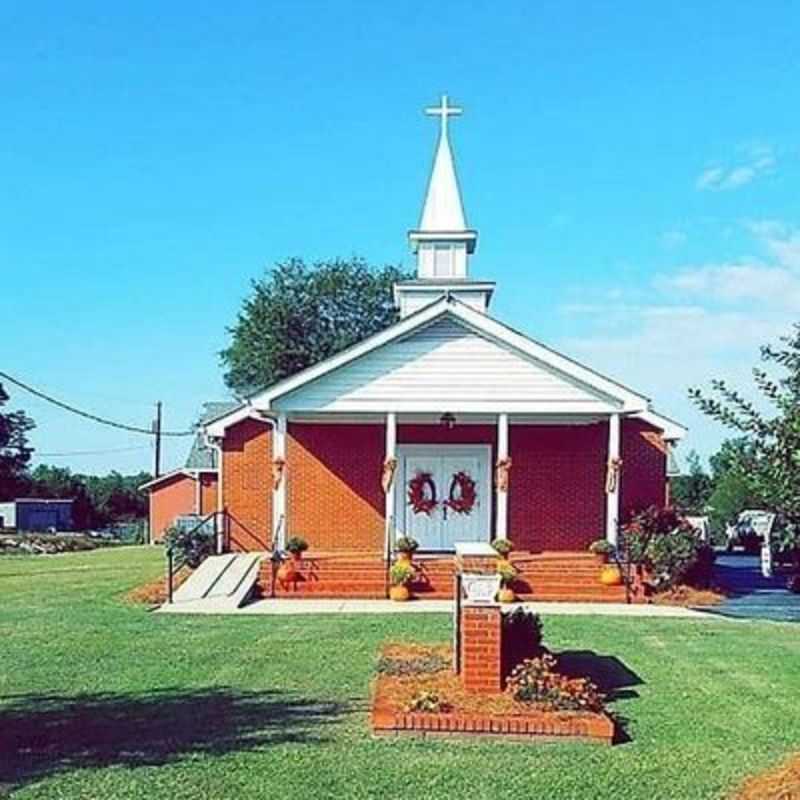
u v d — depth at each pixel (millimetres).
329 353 57812
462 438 28391
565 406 24562
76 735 10141
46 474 76688
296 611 20375
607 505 26484
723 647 15992
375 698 11039
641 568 23203
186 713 11086
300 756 9320
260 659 14383
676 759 9453
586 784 8586
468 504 28297
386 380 24641
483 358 24688
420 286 30875
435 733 10078
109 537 62031
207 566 24984
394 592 22625
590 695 10805
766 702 11977
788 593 24547
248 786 8391
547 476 28297
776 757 9555
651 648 15805
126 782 8484
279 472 24562
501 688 11133
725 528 46312
